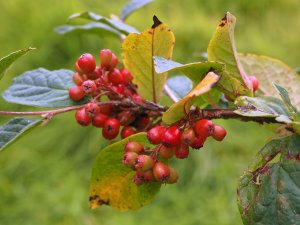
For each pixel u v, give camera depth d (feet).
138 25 3.85
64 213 3.05
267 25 4.27
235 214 3.03
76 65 0.89
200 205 3.10
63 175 3.28
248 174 0.79
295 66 3.90
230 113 0.82
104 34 1.30
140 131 0.92
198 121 0.78
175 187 3.20
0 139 0.86
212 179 3.27
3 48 3.75
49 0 4.00
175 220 3.03
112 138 0.90
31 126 0.84
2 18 3.90
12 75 3.60
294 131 0.80
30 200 3.11
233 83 0.82
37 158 3.37
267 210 0.77
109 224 3.00
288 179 0.77
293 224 0.75
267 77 1.04
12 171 3.34
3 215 3.07
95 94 0.89
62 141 3.48
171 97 1.06
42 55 3.75
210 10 4.37
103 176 0.91
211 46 0.88
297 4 4.50
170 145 0.78
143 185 0.92
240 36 4.09
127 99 0.89
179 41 3.89
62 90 0.94
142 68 0.91
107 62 0.88
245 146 3.40
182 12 4.19
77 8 3.89
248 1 4.38
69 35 3.72
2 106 3.47
